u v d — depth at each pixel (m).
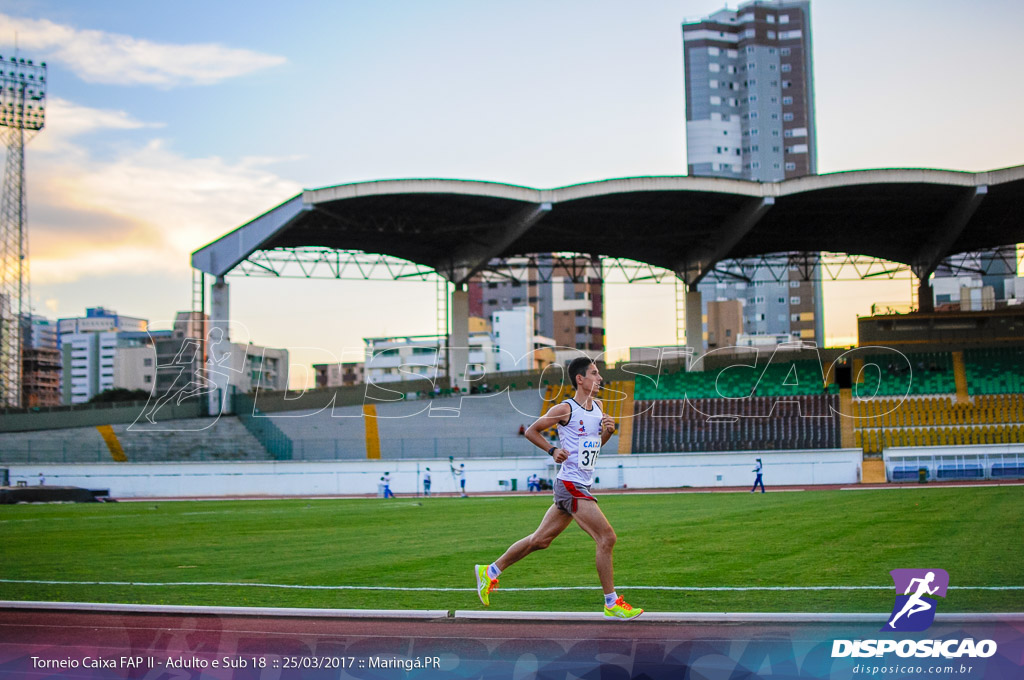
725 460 42.75
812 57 125.88
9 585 11.12
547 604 9.26
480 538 17.47
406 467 43.44
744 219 47.09
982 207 48.53
